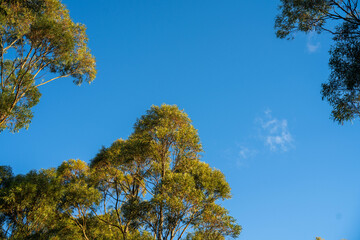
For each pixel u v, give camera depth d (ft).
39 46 49.08
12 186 46.52
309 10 43.45
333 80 37.81
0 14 44.93
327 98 39.04
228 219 46.03
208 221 45.62
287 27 46.26
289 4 44.80
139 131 58.80
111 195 58.03
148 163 55.72
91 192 53.72
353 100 37.70
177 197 44.91
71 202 53.36
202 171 51.34
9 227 46.55
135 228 54.90
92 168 59.77
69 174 66.59
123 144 58.13
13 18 45.75
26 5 48.98
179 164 53.26
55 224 52.37
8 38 48.60
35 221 48.06
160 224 46.26
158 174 52.29
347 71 35.63
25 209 48.06
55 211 54.85
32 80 46.01
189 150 53.26
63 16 53.47
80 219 57.16
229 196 49.34
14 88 45.80
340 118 38.81
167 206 44.32
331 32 39.17
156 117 58.23
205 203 46.91
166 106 59.00
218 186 49.08
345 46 36.09
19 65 48.98
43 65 51.70
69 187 54.19
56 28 47.75
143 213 49.16
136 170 56.44
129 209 50.57
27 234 46.52
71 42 50.47
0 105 41.22
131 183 61.77
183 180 45.01
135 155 54.90
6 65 49.14
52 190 49.67
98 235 57.72
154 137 54.29
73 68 56.75
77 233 54.80
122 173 59.47
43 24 46.26
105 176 58.70
